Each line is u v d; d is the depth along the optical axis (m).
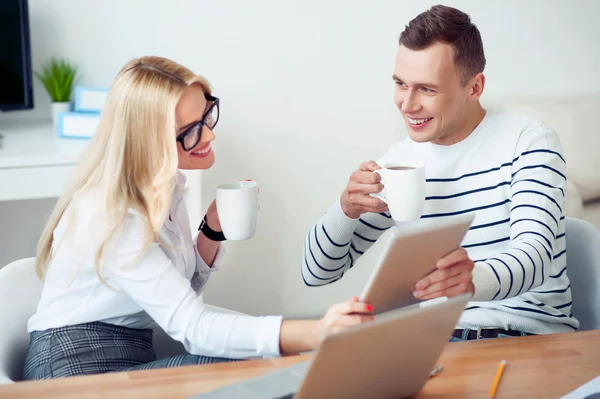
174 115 1.50
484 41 2.84
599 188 2.91
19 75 2.42
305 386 0.95
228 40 2.66
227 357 1.42
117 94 1.52
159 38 2.63
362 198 1.67
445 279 1.19
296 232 2.84
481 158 1.75
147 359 1.64
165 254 1.63
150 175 1.52
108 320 1.61
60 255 1.57
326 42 2.72
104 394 1.11
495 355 1.26
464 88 1.68
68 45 2.59
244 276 2.83
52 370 1.52
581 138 2.89
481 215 1.75
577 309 1.78
